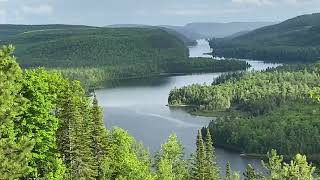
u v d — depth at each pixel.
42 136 56.84
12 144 38.94
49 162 58.47
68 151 63.62
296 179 42.81
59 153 61.12
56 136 62.47
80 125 64.25
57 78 60.69
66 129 63.41
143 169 78.94
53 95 58.12
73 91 69.00
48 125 57.75
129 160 77.06
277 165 46.38
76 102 66.50
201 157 101.38
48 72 60.78
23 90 55.50
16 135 54.59
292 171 43.03
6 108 38.75
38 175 55.78
